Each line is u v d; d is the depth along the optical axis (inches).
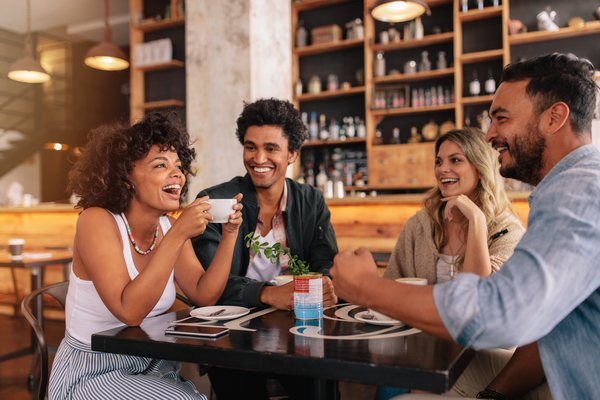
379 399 68.1
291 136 77.9
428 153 213.0
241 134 79.6
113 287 51.6
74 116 351.9
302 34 239.8
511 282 33.2
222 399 72.4
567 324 39.0
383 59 232.5
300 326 48.9
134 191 57.1
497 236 74.6
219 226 76.5
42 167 356.2
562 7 205.6
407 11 162.6
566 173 38.6
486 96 207.0
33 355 115.6
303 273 56.6
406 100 222.4
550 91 41.9
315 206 83.6
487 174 75.7
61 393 54.9
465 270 62.6
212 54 182.1
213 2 181.8
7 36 335.3
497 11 206.2
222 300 65.0
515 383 52.6
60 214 189.9
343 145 239.0
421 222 80.4
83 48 350.0
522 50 210.4
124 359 56.1
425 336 44.2
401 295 35.9
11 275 196.4
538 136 42.7
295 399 70.7
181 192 65.0
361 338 43.8
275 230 80.5
